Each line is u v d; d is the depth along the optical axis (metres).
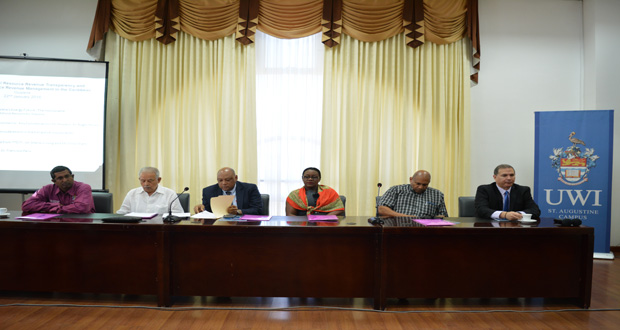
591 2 4.02
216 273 2.22
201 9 3.91
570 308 2.29
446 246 2.23
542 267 2.26
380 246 2.18
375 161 3.99
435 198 2.97
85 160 3.80
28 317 2.08
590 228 2.21
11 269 2.25
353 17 3.92
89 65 3.81
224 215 2.48
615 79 3.97
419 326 2.04
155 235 2.21
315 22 3.94
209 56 4.02
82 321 2.04
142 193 2.96
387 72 4.02
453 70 4.04
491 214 2.59
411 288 2.22
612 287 2.75
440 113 4.00
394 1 3.93
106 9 3.91
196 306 2.28
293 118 4.12
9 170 3.73
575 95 4.15
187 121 4.00
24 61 3.77
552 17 4.15
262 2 3.93
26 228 2.23
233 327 2.00
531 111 4.14
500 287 2.24
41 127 3.76
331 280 2.22
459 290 2.23
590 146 3.65
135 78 3.97
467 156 4.01
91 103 3.81
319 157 4.11
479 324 2.07
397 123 4.04
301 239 2.22
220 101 3.99
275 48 4.10
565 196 3.71
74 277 2.23
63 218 2.32
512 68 4.14
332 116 4.00
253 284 2.22
